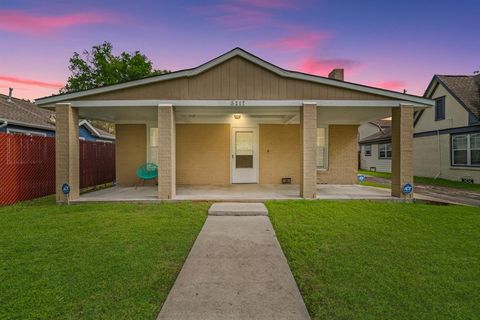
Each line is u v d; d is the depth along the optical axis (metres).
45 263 3.02
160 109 6.52
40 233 4.10
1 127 10.16
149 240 3.81
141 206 6.04
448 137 13.37
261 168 9.91
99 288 2.50
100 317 2.08
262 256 3.34
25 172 7.02
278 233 4.19
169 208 5.84
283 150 9.95
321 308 2.21
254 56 6.53
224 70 6.61
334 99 6.68
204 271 2.92
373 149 21.66
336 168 10.20
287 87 6.64
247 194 7.37
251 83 6.62
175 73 6.48
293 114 8.31
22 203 6.56
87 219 4.91
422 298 2.35
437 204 6.43
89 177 9.44
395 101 6.69
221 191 8.00
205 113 8.08
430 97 14.53
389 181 12.91
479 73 14.41
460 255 3.32
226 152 9.78
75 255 3.25
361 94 6.69
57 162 6.39
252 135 9.88
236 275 2.83
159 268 2.93
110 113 8.06
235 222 4.88
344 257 3.23
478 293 2.44
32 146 7.30
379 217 5.11
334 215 5.23
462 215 5.29
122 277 2.72
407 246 3.61
